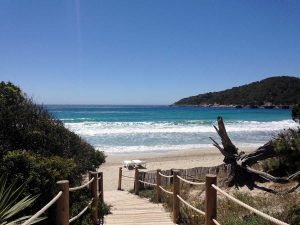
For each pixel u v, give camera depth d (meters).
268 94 151.88
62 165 7.45
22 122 8.88
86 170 11.66
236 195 10.02
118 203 11.38
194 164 23.89
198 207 8.55
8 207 5.05
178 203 7.89
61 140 10.41
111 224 7.88
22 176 5.95
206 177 5.55
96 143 34.19
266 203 8.97
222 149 12.88
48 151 8.86
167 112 99.94
